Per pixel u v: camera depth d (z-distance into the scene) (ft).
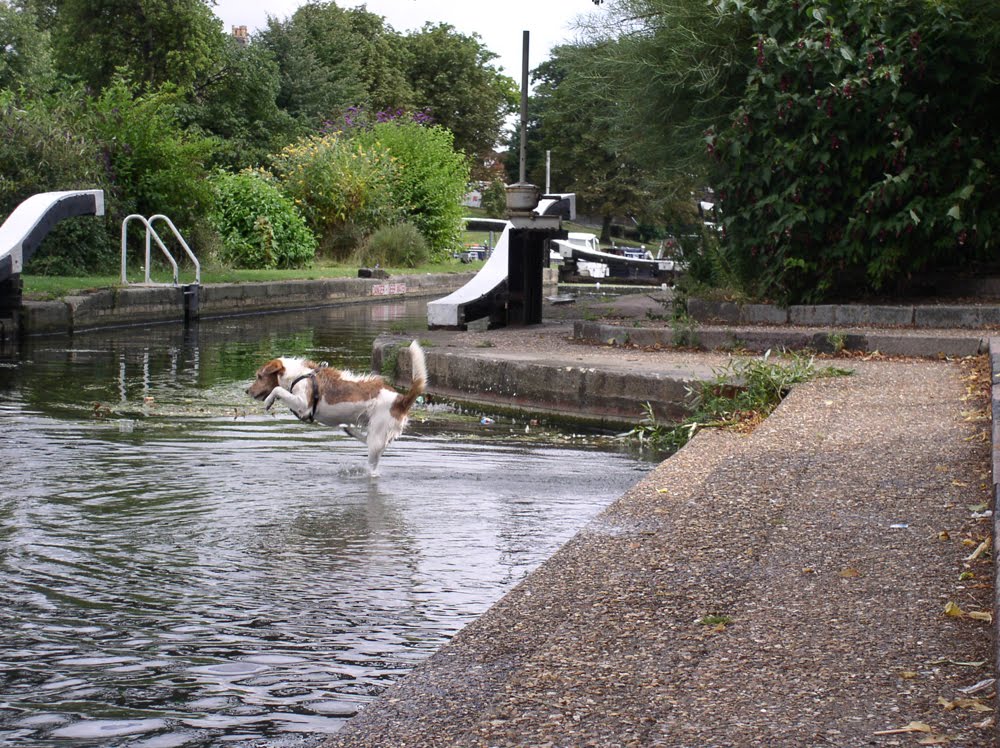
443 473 28.19
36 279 75.25
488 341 49.42
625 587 15.11
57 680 14.42
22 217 62.80
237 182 109.70
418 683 12.04
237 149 159.22
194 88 162.91
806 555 16.26
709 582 15.19
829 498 19.58
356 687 14.33
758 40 49.83
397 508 24.08
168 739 12.73
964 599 14.07
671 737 10.43
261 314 86.28
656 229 79.82
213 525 22.34
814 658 12.33
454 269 130.93
